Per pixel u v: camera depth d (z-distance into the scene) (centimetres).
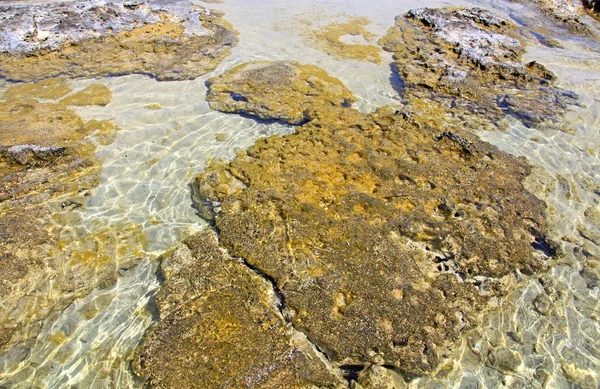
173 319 132
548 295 151
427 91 256
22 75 248
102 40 281
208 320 131
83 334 132
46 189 178
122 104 230
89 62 262
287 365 122
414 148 200
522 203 180
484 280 150
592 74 290
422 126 218
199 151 203
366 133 209
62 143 198
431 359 128
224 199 169
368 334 129
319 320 132
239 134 214
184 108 230
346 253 149
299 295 137
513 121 238
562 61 304
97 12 302
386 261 148
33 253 152
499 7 391
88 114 220
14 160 187
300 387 119
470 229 163
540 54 311
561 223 178
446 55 292
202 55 277
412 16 348
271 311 134
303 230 155
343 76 266
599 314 147
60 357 126
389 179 180
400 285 141
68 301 140
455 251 156
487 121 236
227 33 307
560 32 351
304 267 145
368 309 134
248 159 191
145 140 208
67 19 291
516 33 340
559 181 199
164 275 146
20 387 120
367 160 189
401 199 171
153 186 184
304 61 279
